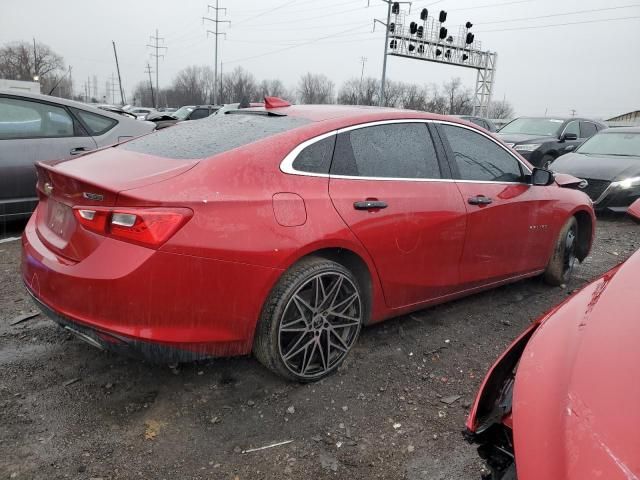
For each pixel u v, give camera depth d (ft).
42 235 9.45
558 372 5.28
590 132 43.91
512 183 13.34
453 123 12.39
